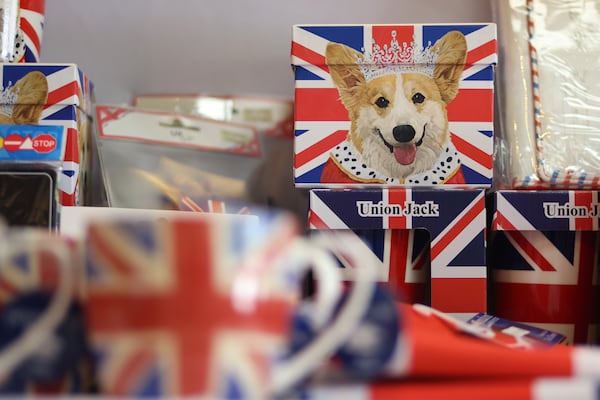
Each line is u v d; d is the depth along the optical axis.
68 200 0.81
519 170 0.85
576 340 0.84
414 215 0.82
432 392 0.35
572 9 0.91
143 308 0.32
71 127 0.82
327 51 0.84
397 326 0.36
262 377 0.33
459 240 0.82
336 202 0.82
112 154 0.93
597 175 0.84
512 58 0.89
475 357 0.37
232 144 1.00
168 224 0.32
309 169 0.84
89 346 0.35
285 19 1.11
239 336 0.32
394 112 0.84
